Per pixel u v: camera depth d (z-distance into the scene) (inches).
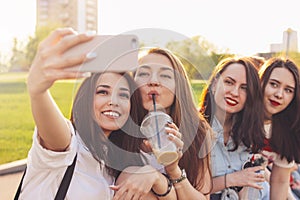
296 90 87.3
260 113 83.5
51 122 47.6
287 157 90.3
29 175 55.0
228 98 80.3
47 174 54.3
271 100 86.9
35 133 52.5
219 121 52.6
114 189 57.9
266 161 88.2
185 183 61.9
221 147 81.5
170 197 60.8
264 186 89.7
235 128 82.3
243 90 81.1
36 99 44.1
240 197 82.7
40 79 41.1
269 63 87.8
